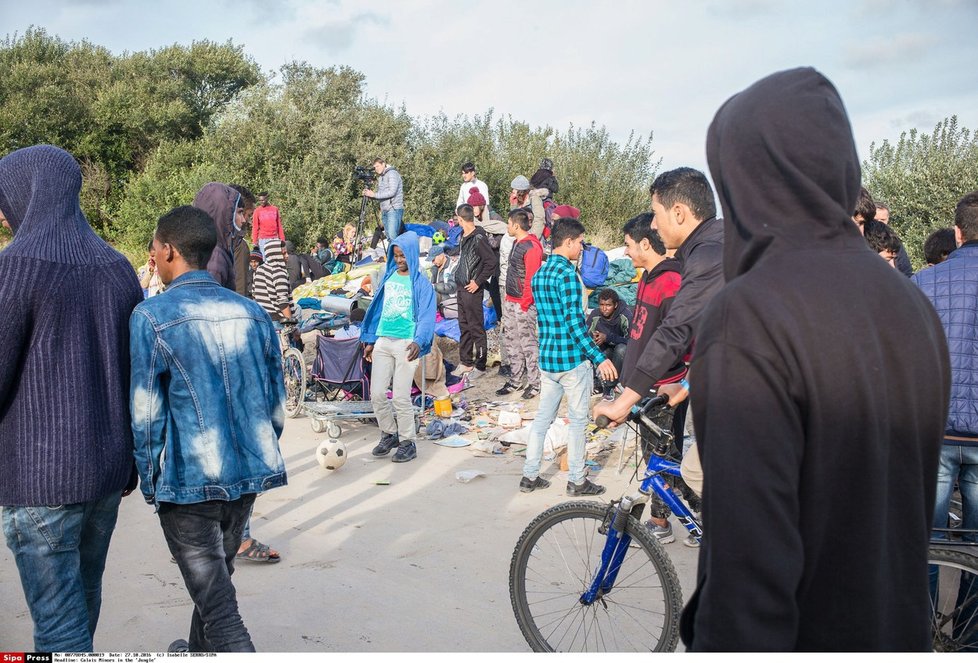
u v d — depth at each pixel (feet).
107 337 9.20
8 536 8.85
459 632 12.28
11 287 8.42
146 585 13.79
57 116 89.15
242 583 13.98
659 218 12.98
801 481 4.30
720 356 4.29
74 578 8.97
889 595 4.47
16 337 8.46
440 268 34.40
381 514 17.62
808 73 4.86
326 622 12.53
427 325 21.33
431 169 69.82
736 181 4.78
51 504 8.63
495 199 68.39
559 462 21.57
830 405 4.19
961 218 11.76
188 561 9.43
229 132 76.43
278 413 10.52
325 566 14.74
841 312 4.31
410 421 21.80
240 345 9.80
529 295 27.40
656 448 11.46
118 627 12.26
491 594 13.64
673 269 14.66
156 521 16.93
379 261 43.06
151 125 93.35
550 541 12.28
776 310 4.25
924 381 4.53
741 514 4.10
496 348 33.53
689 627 4.81
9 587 13.79
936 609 10.08
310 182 69.62
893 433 4.47
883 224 16.37
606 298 26.14
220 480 9.34
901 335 4.47
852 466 4.27
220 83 105.40
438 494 19.03
